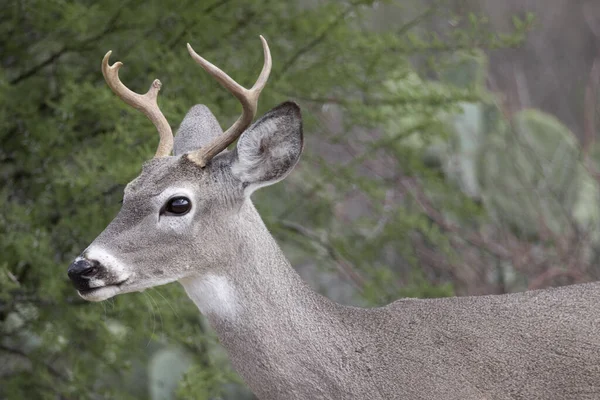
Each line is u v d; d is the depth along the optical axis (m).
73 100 10.86
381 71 12.88
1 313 12.13
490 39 12.92
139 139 11.58
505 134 14.87
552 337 7.88
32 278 11.73
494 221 14.57
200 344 11.95
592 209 14.49
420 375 7.80
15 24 12.25
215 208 7.73
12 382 11.84
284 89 12.01
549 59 20.97
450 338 7.91
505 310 8.05
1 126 11.38
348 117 13.56
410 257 13.57
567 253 13.98
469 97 12.55
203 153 7.77
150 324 11.47
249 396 12.95
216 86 11.92
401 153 13.20
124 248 7.62
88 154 10.84
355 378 7.79
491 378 7.80
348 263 13.66
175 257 7.68
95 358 11.95
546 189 14.65
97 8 11.65
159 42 12.30
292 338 7.77
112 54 12.31
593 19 21.61
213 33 12.10
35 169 12.02
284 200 13.98
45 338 11.30
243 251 7.79
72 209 11.68
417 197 14.47
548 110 20.27
